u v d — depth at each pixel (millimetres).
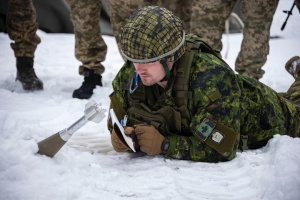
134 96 2852
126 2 4520
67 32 9469
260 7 4758
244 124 3029
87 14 4875
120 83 2965
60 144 2525
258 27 4824
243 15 4934
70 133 2514
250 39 4879
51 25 9328
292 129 3297
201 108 2717
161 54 2570
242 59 4969
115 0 4535
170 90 2719
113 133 2867
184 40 2664
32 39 5250
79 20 4902
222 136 2709
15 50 5270
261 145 3139
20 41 5203
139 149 2982
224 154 2727
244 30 4945
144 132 2771
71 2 4887
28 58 5289
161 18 2582
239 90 2809
